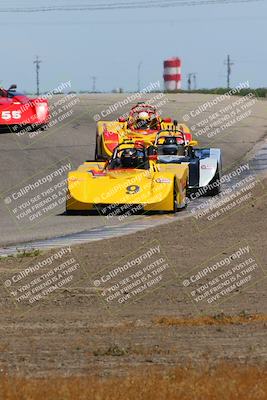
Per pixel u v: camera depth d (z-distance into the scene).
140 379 17.48
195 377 17.69
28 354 21.47
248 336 23.61
